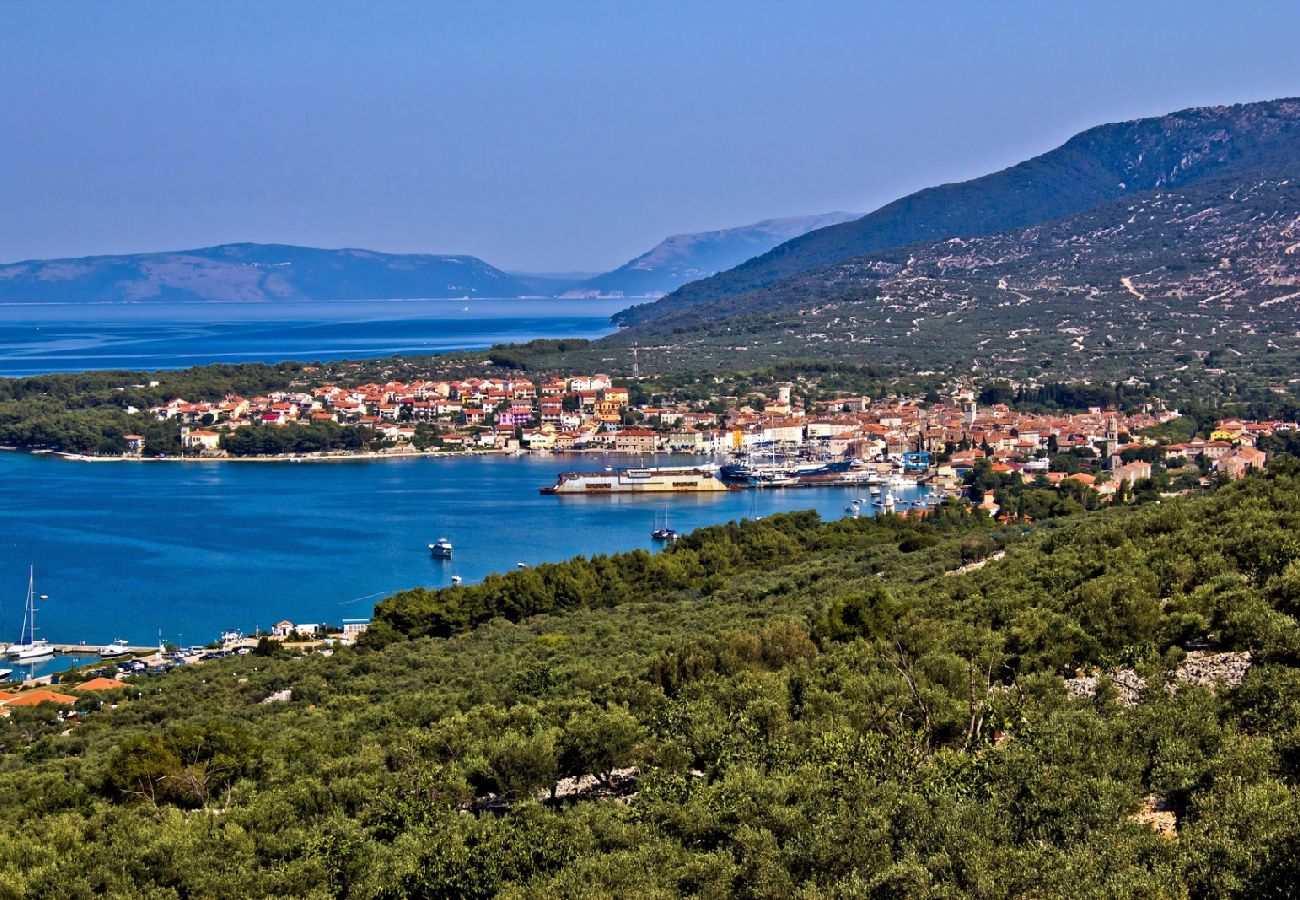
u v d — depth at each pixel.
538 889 74.06
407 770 97.25
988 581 136.88
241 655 188.88
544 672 127.44
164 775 105.69
